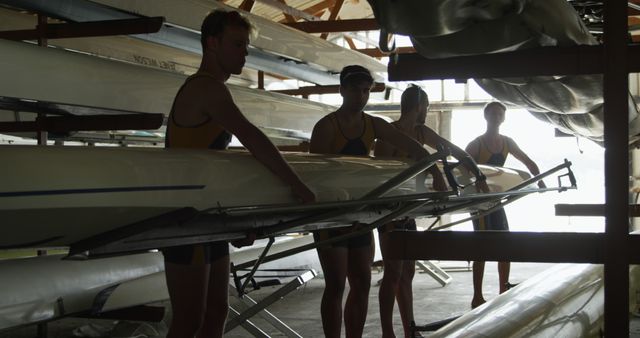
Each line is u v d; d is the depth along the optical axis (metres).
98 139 5.48
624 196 1.78
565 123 3.79
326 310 2.73
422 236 1.94
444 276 6.86
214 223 1.95
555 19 1.90
